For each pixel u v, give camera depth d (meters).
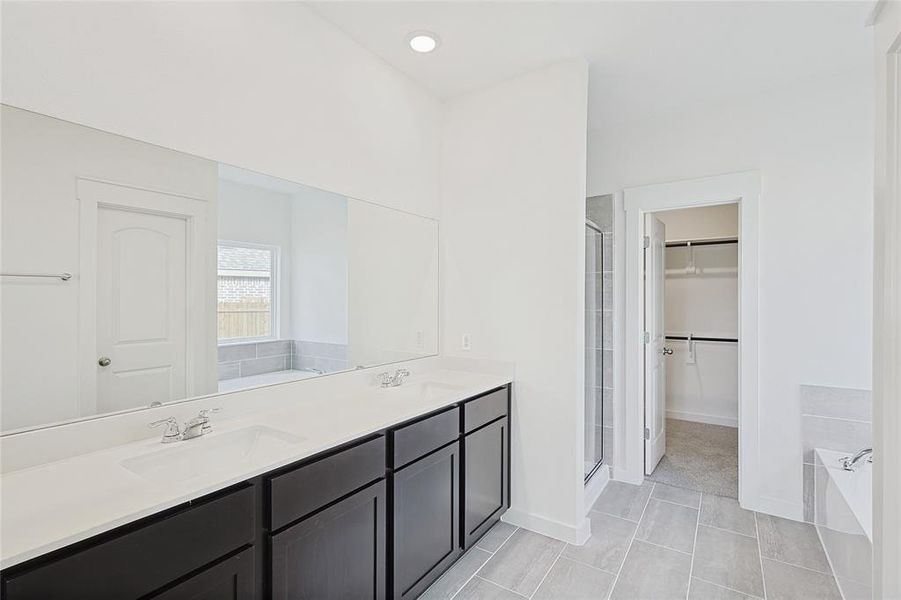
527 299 2.56
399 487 1.77
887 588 1.08
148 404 1.52
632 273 3.20
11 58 1.21
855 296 2.49
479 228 2.74
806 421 2.59
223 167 1.71
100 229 1.39
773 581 2.02
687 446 3.92
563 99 2.43
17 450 1.22
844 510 1.94
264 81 1.84
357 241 2.30
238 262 1.79
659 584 2.00
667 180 3.09
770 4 1.94
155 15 1.49
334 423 1.67
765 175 2.73
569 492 2.40
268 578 1.29
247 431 1.62
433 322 2.82
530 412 2.54
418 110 2.69
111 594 0.95
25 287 1.24
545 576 2.06
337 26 2.14
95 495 1.06
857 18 2.04
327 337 2.16
